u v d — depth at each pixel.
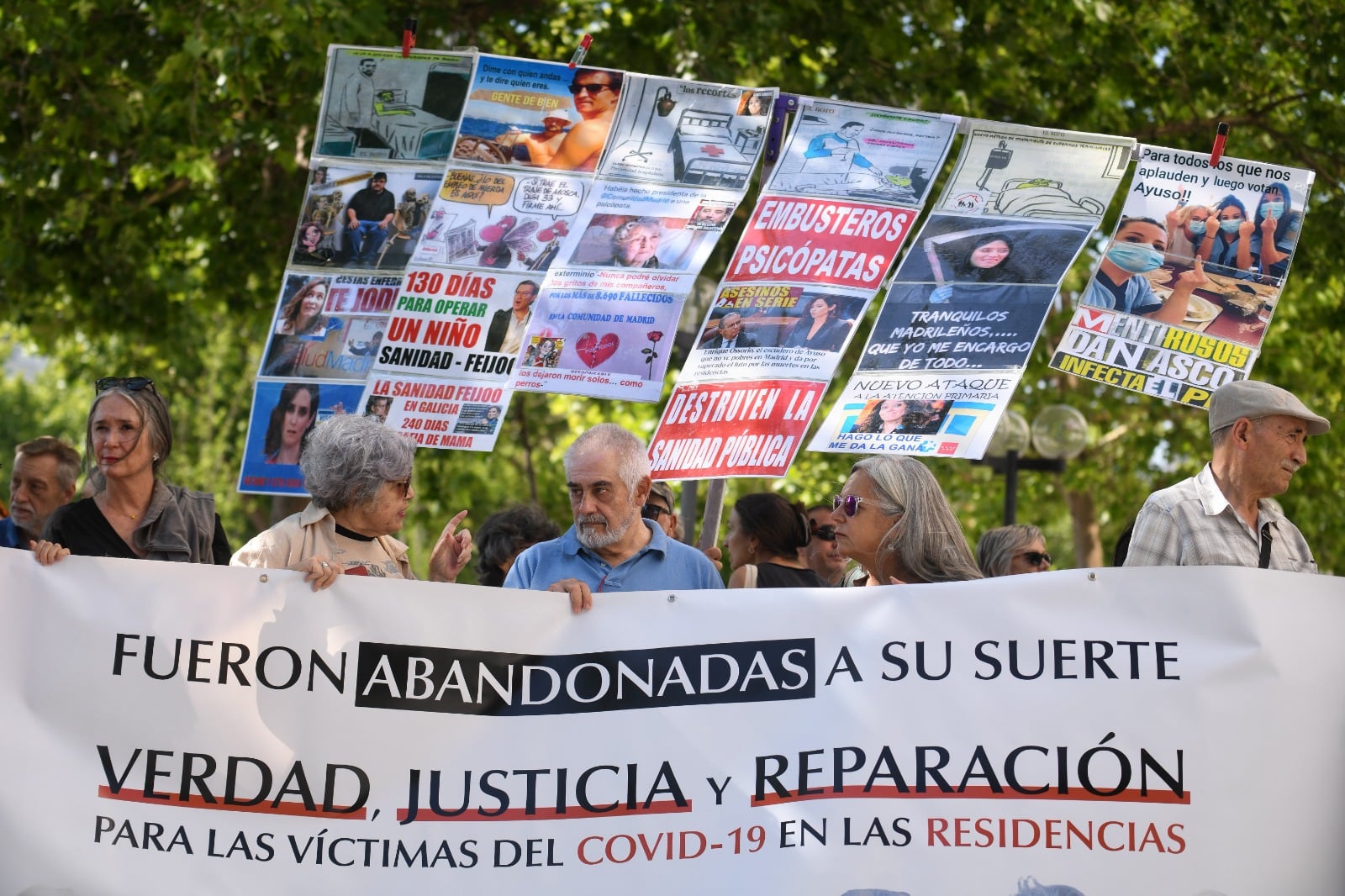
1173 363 5.70
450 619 4.25
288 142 11.52
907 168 5.89
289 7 10.16
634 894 4.13
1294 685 4.12
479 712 4.23
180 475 22.42
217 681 4.19
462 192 5.83
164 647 4.19
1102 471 17.95
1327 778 4.08
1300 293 14.34
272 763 4.16
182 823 4.12
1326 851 4.05
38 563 4.20
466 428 5.64
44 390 34.28
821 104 5.93
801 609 4.27
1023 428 11.66
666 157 5.90
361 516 4.61
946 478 18.00
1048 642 4.20
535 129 5.88
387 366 5.69
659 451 5.59
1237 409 5.00
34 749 4.11
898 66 11.95
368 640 4.23
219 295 13.51
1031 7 11.88
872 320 12.48
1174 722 4.12
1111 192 5.87
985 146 5.91
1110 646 4.18
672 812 4.18
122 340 16.25
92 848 4.09
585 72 5.91
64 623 4.18
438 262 5.77
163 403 4.95
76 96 11.68
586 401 15.34
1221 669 4.14
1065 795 4.12
